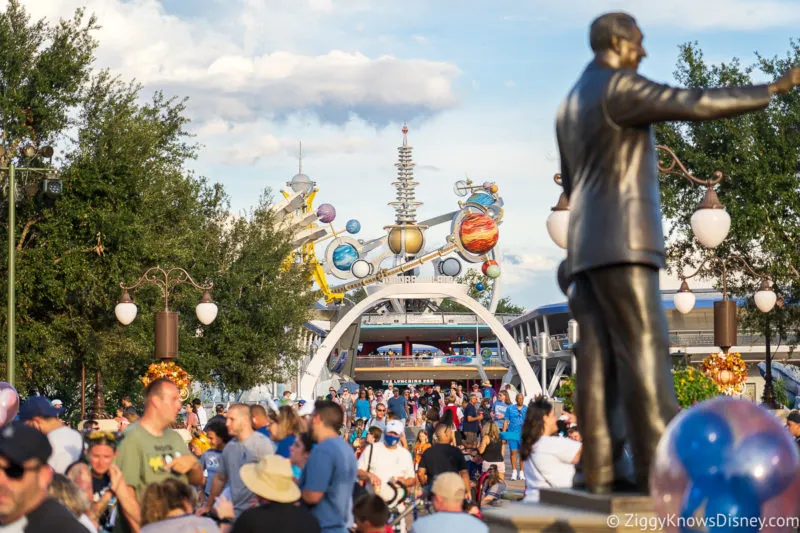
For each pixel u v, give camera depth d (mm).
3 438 5668
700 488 4996
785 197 35031
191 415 28250
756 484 4918
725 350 22875
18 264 29594
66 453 9602
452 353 125688
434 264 88688
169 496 7355
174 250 34469
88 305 31172
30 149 25906
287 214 60125
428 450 14570
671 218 37125
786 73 6344
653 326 6508
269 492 7492
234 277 43844
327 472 8484
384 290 73062
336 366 91125
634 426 6512
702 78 37281
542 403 9695
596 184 6613
